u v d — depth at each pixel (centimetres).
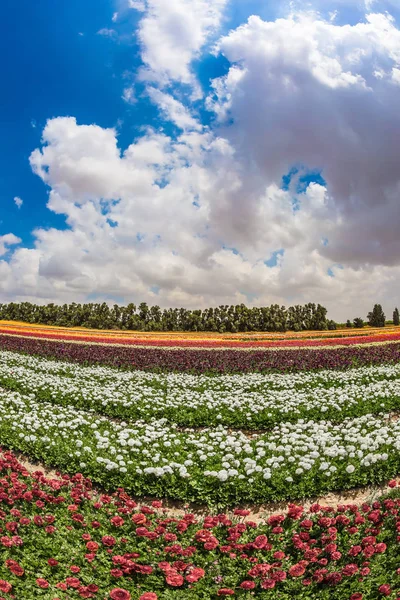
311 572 591
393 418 1421
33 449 1048
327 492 853
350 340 4088
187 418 1388
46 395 1628
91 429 1159
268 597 545
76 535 656
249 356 2814
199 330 7794
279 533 670
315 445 983
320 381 1945
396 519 667
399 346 3359
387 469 902
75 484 832
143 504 830
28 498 734
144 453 955
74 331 5931
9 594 514
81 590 523
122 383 1923
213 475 815
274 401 1492
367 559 599
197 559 616
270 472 855
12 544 611
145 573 577
